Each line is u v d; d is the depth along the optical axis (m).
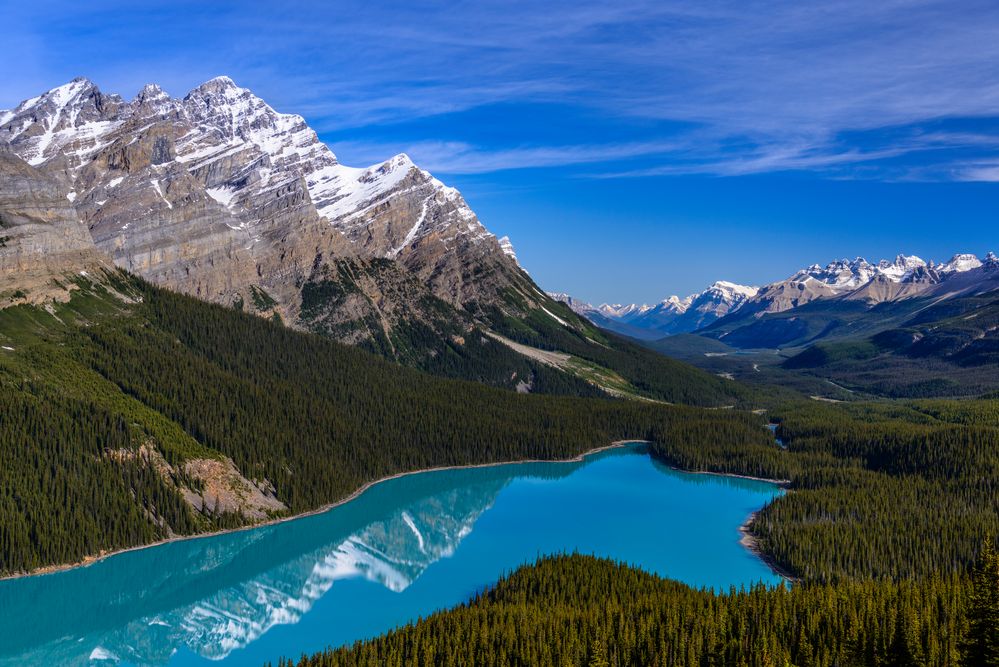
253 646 178.75
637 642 153.62
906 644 139.25
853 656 143.50
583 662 148.12
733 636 152.50
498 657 149.75
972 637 127.88
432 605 199.62
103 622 190.88
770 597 167.50
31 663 173.00
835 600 162.75
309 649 176.88
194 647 178.62
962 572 195.38
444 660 150.88
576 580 188.12
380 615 193.62
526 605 171.12
